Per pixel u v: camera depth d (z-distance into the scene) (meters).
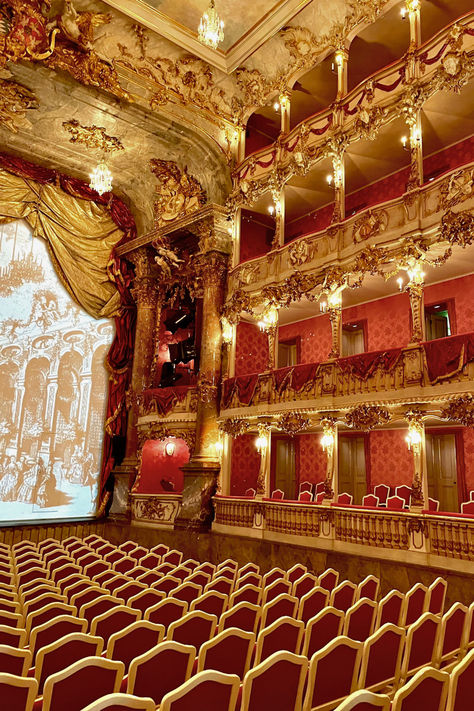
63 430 19.77
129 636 4.83
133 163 21.08
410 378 12.66
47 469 19.12
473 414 11.35
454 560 11.05
